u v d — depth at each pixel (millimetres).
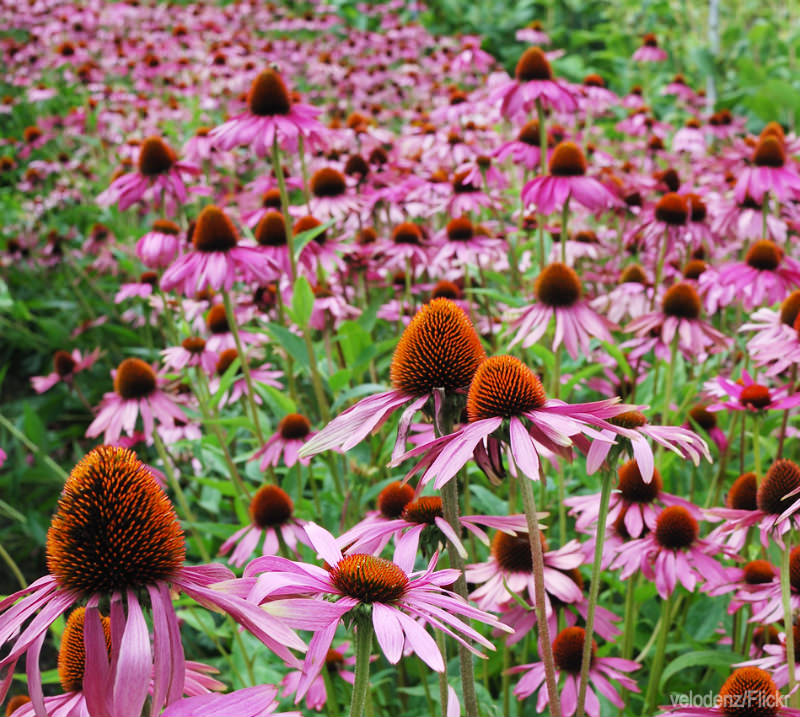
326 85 12414
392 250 5875
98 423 4383
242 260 4223
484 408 2193
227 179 9242
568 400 4953
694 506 3428
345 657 3908
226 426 5277
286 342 4332
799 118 11398
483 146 8203
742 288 4715
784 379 5098
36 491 6199
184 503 4332
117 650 1562
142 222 9531
